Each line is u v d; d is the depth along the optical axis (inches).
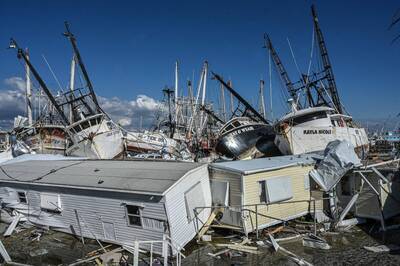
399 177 680.4
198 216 612.1
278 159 749.9
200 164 660.7
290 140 1185.4
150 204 543.8
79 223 636.7
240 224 609.0
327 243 565.9
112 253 557.6
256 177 629.3
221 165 662.5
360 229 631.2
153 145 1594.5
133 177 613.0
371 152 1685.5
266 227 629.6
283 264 500.4
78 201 636.1
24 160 966.4
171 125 2251.5
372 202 639.8
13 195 751.7
